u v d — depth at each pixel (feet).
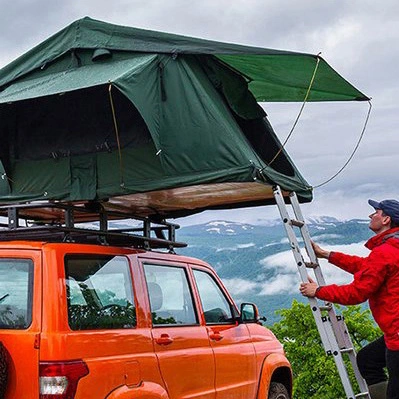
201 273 24.77
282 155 27.45
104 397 18.35
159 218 28.14
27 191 24.73
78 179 23.82
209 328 23.75
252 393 25.72
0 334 17.93
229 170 22.06
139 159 23.13
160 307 21.70
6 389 17.61
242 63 25.12
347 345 22.70
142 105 22.11
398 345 19.01
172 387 21.01
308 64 25.02
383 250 19.17
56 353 17.52
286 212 22.20
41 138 24.48
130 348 19.63
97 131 23.65
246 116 26.16
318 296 20.17
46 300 18.02
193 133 22.70
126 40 24.27
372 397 21.29
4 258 18.83
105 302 19.52
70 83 23.12
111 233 21.21
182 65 23.29
